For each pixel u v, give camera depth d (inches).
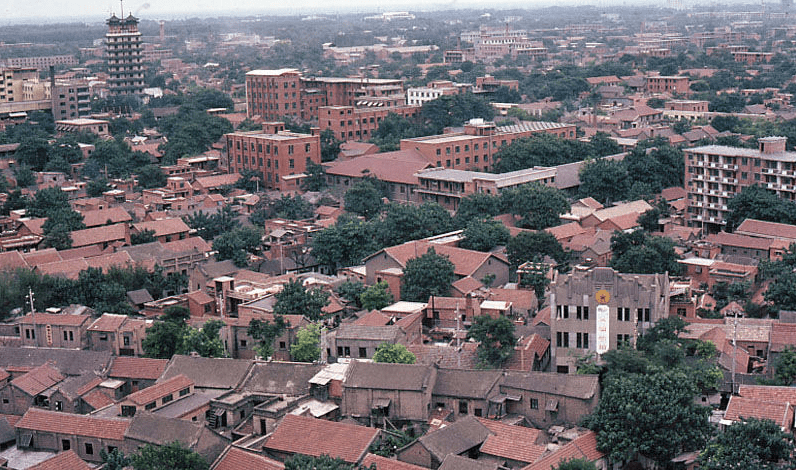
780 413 4943.4
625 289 6378.0
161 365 6304.1
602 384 5674.2
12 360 6530.5
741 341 6796.3
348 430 5113.2
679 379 5216.5
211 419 5728.3
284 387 5890.8
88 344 7071.9
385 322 7052.2
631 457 5132.9
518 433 5191.9
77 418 5487.2
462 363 6343.5
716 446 4638.3
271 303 7554.1
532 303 7598.4
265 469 4783.5
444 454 4943.4
